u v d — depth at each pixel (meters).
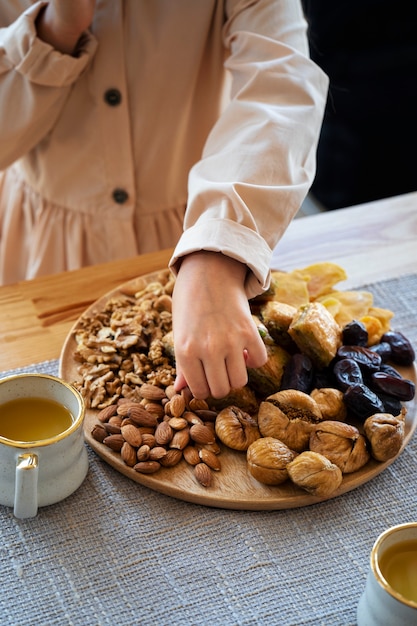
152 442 0.84
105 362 0.93
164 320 0.97
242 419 0.86
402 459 0.88
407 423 0.89
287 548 0.79
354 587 0.76
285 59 1.00
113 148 1.18
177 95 1.16
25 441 0.79
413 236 1.21
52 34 1.05
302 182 0.94
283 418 0.85
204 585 0.76
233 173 0.91
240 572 0.77
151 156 1.20
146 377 0.92
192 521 0.81
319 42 1.90
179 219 1.27
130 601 0.74
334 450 0.83
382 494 0.84
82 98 1.15
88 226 1.23
